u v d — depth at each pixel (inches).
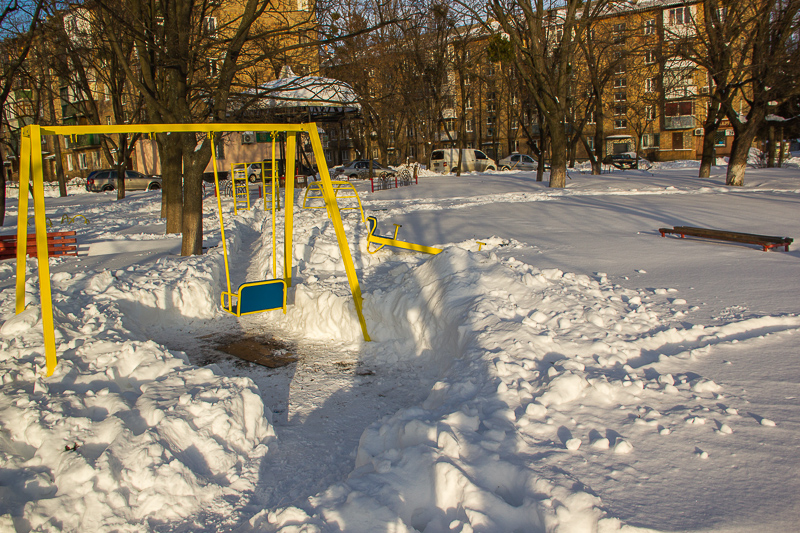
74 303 251.3
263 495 124.6
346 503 100.1
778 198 637.3
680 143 2089.1
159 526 112.0
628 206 606.2
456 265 230.4
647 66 1029.8
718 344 168.1
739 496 95.4
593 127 2146.9
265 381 199.3
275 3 668.1
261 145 1617.9
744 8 825.5
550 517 90.6
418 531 95.9
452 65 1476.4
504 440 115.0
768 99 788.0
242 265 413.7
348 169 1512.1
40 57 749.9
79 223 650.8
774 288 229.1
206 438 134.0
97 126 197.0
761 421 119.9
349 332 241.9
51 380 162.9
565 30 892.0
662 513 91.3
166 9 456.4
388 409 172.1
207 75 520.4
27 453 132.0
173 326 274.1
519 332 168.9
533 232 447.5
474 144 2332.7
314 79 538.9
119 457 121.6
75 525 109.0
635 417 124.6
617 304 207.9
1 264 375.9
